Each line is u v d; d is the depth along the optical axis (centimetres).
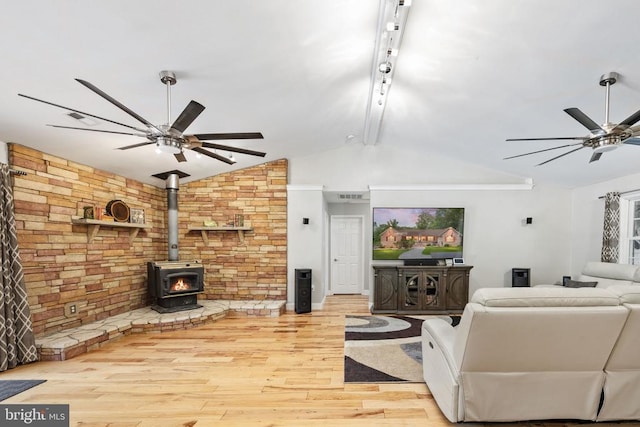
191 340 404
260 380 291
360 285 743
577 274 552
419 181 585
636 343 199
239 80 296
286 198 582
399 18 239
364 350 368
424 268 534
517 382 207
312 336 420
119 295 472
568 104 309
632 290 196
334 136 525
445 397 223
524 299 191
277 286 577
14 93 258
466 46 264
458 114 393
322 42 265
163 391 270
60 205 384
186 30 217
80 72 244
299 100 366
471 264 574
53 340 350
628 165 425
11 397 260
